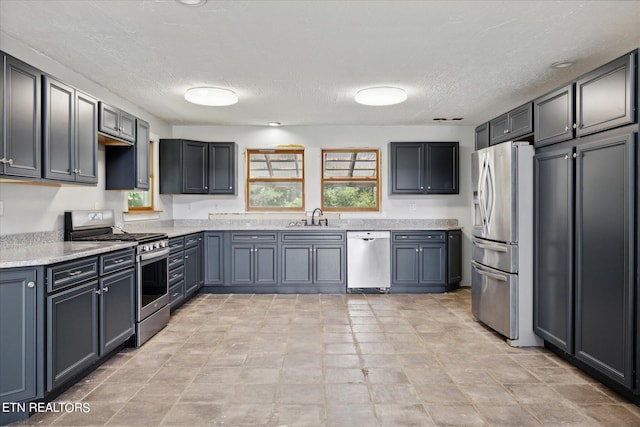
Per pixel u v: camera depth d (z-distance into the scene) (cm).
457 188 541
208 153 536
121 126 355
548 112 300
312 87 382
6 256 226
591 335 252
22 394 207
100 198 382
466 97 419
